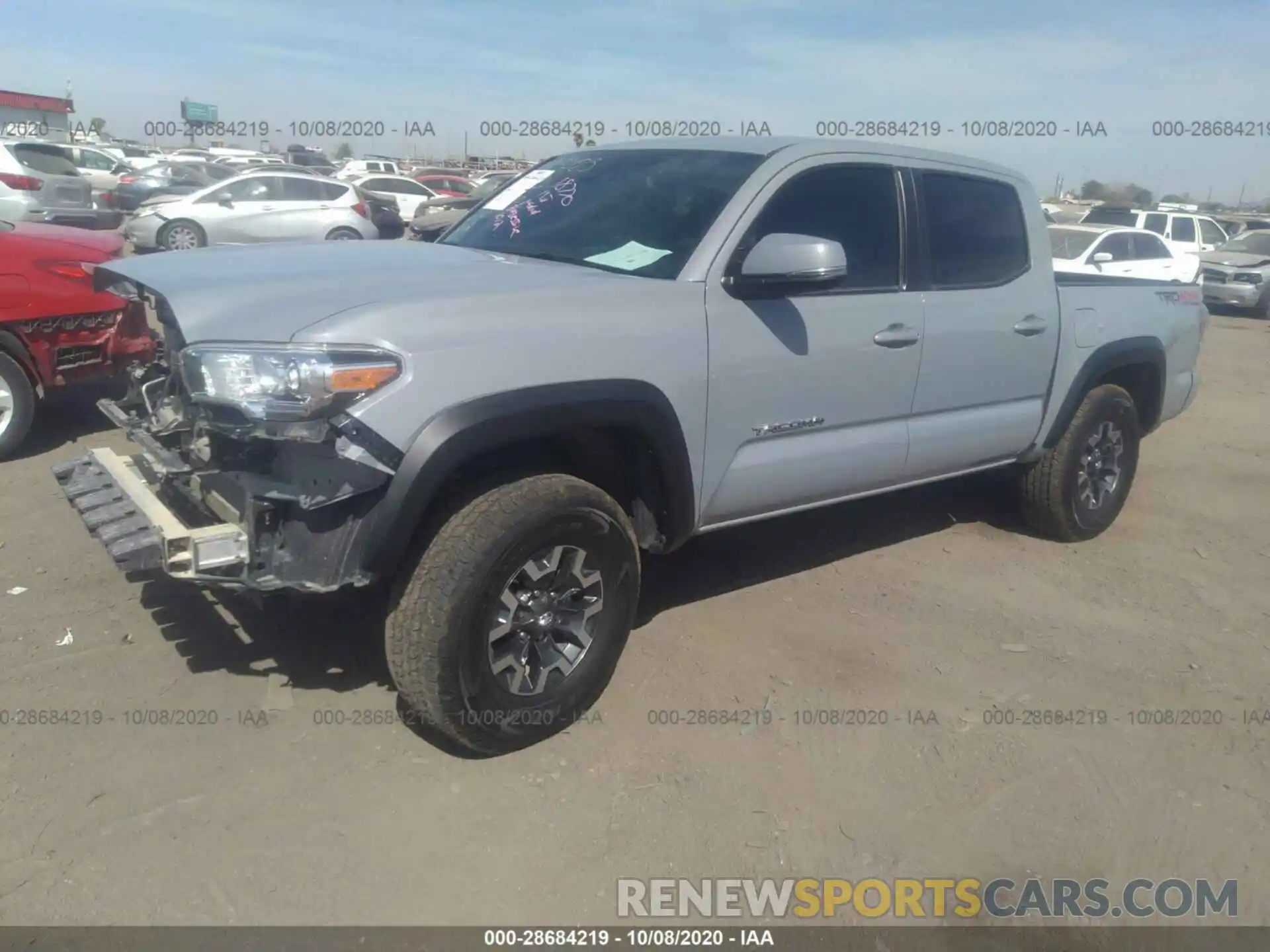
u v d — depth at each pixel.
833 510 5.77
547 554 3.19
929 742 3.51
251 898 2.63
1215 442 8.16
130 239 17.34
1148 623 4.57
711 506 3.70
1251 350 13.84
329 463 2.81
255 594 3.15
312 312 2.90
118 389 6.82
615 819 3.03
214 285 3.15
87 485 3.43
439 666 2.96
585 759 3.29
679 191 3.86
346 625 3.97
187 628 3.89
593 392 3.15
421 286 3.17
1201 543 5.67
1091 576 5.06
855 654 4.08
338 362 2.76
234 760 3.15
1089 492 5.41
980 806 3.20
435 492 2.88
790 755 3.38
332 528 2.88
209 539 2.82
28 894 2.59
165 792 2.99
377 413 2.79
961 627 4.39
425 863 2.80
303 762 3.17
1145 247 15.71
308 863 2.77
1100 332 5.13
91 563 4.38
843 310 3.90
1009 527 5.70
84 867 2.69
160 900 2.61
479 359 2.95
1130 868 2.97
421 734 3.35
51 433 6.21
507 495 3.04
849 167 4.05
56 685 3.47
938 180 4.39
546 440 3.34
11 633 3.78
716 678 3.82
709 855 2.91
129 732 3.25
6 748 3.12
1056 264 14.85
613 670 3.51
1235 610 4.76
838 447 4.03
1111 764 3.45
